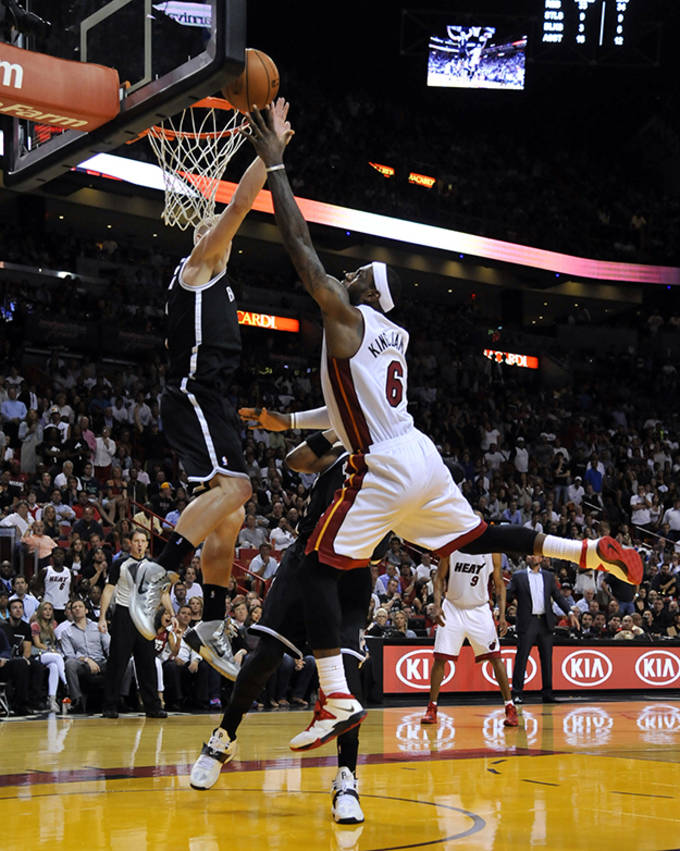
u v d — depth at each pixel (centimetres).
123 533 1184
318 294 362
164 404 425
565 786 470
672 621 1438
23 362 1834
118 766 528
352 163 2445
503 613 913
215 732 416
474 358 2505
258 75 402
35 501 1280
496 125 2925
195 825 351
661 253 2786
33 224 2080
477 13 2406
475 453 2111
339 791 371
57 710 919
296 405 1988
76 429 1534
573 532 1805
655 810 402
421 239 2412
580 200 2844
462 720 871
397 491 363
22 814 370
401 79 2702
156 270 2202
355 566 374
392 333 378
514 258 2547
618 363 2734
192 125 509
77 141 482
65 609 1015
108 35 464
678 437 2533
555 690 1193
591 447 2320
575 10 2341
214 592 423
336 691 364
